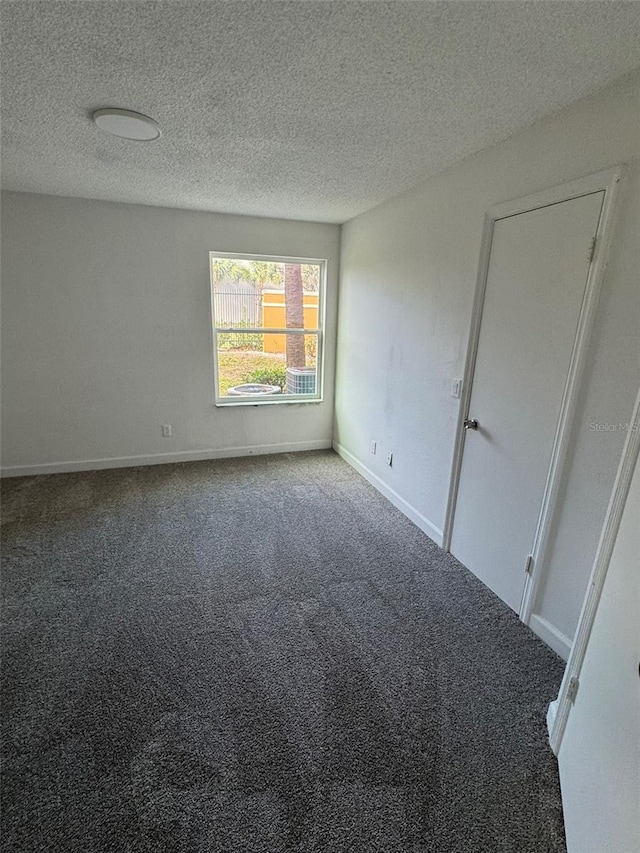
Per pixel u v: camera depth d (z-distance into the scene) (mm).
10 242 3182
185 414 4027
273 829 1183
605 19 1171
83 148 2221
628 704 959
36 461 3648
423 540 2791
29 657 1759
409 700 1605
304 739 1441
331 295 4191
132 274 3537
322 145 2121
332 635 1935
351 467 4098
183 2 1146
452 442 2531
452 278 2432
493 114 1752
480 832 1188
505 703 1604
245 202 3246
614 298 1519
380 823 1203
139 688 1627
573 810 1153
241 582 2305
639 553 1002
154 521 2945
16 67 1474
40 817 1198
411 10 1163
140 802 1240
